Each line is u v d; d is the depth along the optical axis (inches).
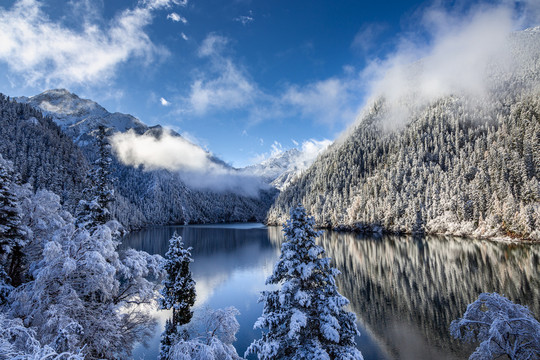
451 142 5590.6
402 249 2859.3
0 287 496.7
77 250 499.5
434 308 1311.5
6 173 595.5
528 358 432.5
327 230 5334.6
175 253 869.2
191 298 858.1
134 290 661.9
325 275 434.6
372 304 1402.6
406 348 971.3
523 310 470.9
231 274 2169.0
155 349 967.0
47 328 411.8
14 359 239.3
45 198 778.8
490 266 1946.4
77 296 472.7
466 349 952.9
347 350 397.4
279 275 464.4
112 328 514.0
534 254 2226.9
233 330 482.9
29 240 660.7
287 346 418.9
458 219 3521.2
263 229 6899.6
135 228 6245.1
